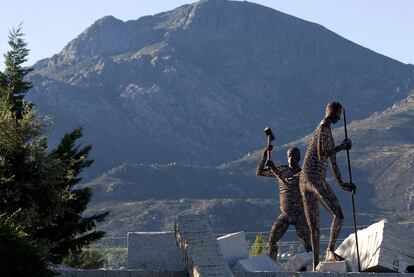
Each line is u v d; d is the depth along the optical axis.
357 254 29.19
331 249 29.39
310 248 32.41
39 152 29.77
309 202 29.69
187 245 24.80
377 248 28.98
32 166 29.55
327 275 25.98
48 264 23.98
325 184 29.50
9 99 35.19
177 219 25.66
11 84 36.88
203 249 24.69
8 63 37.03
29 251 22.78
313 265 29.73
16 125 29.81
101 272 25.20
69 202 35.06
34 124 30.09
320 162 29.45
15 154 29.55
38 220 29.58
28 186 29.31
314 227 29.70
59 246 35.44
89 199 36.00
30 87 37.31
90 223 36.41
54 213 30.19
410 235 29.31
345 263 28.61
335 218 29.22
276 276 25.66
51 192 29.95
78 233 36.47
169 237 30.34
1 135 29.50
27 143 29.95
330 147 29.47
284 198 32.72
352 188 29.34
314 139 29.58
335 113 29.62
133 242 30.55
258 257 28.72
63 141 36.41
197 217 25.70
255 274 25.62
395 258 28.92
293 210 32.56
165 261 30.25
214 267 24.19
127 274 25.23
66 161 34.44
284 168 32.88
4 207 29.11
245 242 29.78
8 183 29.23
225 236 29.62
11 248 22.38
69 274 24.97
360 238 30.38
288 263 31.72
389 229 29.19
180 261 30.11
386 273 26.56
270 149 32.91
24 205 29.41
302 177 29.78
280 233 32.62
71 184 36.69
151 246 30.42
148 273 25.28
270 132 33.00
